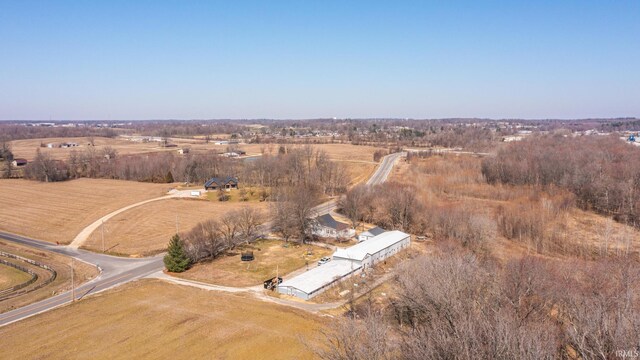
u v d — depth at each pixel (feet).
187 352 172.65
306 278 240.12
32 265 288.30
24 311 213.25
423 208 357.61
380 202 377.50
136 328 192.95
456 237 314.55
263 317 202.59
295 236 342.44
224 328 192.03
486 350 104.68
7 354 172.24
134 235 347.36
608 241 310.65
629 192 369.09
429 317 154.10
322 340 177.37
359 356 122.72
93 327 194.39
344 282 247.50
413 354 115.03
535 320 152.56
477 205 392.06
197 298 226.38
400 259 290.15
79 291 239.50
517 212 342.23
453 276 165.48
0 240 345.10
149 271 271.08
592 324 123.24
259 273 264.72
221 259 292.20
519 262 203.21
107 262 289.94
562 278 188.55
